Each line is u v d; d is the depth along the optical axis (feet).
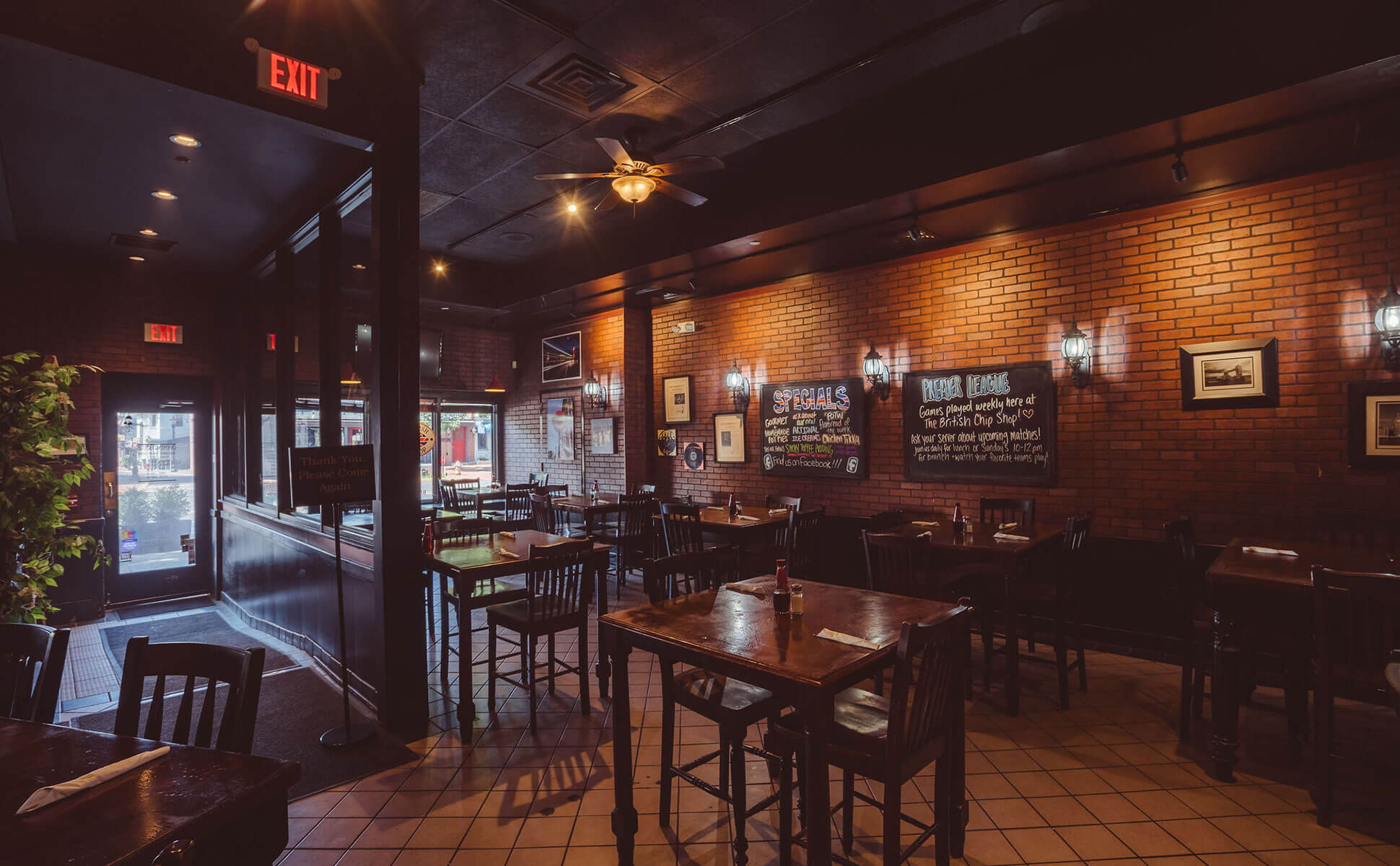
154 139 12.87
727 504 23.22
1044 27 11.66
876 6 10.98
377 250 12.11
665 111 14.44
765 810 9.41
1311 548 12.00
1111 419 16.11
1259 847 8.42
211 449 23.72
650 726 12.16
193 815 4.54
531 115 14.49
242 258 20.85
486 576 12.03
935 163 14.64
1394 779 10.00
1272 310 14.03
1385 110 11.26
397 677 11.89
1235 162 13.46
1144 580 15.53
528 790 9.94
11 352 19.56
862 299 20.84
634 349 27.02
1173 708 12.71
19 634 7.05
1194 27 11.36
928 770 10.64
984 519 17.35
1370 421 12.90
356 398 26.96
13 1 8.43
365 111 11.74
